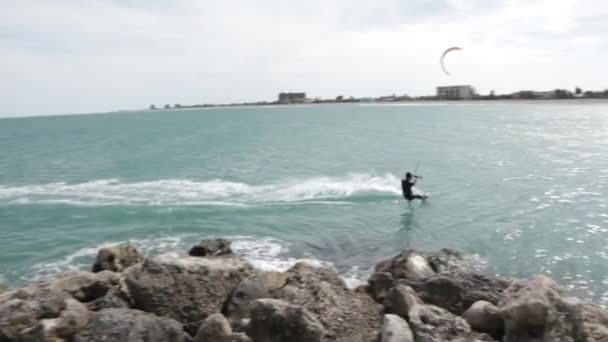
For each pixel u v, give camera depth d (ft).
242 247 45.68
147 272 24.61
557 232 47.47
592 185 70.03
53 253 45.47
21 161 124.67
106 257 34.04
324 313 23.06
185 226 53.42
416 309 22.61
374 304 25.20
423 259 34.86
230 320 22.63
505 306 22.16
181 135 203.21
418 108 488.44
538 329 21.01
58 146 168.55
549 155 106.22
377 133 185.16
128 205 63.21
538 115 290.97
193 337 22.04
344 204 63.05
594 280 36.09
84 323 20.54
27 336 19.40
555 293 22.25
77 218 57.77
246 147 145.18
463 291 26.53
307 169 97.09
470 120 249.34
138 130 249.75
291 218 56.13
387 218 55.77
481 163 97.30
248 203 63.87
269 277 26.68
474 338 20.85
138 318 20.18
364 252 44.34
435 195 67.21
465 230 49.65
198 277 24.91
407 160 106.32
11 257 44.39
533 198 62.75
